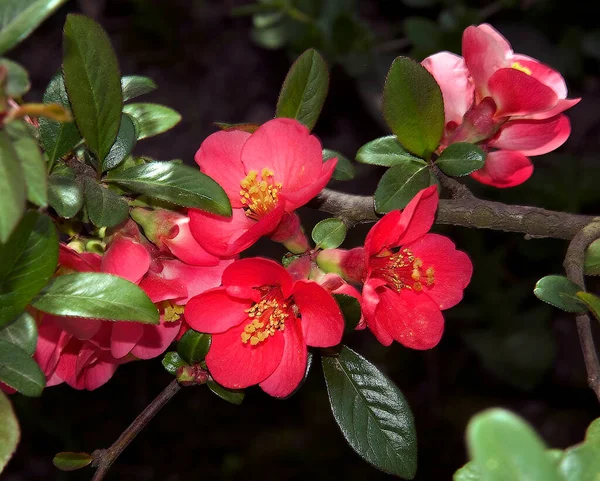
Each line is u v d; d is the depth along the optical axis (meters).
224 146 0.32
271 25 0.62
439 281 0.32
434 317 0.32
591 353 0.31
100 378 0.33
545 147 0.35
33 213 0.28
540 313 0.70
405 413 0.32
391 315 0.32
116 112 0.31
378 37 0.67
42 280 0.28
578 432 0.73
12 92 0.25
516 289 0.71
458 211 0.34
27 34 0.25
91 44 0.30
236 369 0.31
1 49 0.25
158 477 0.73
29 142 0.25
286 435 0.74
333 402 0.33
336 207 0.35
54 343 0.31
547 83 0.34
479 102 0.34
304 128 0.31
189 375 0.32
